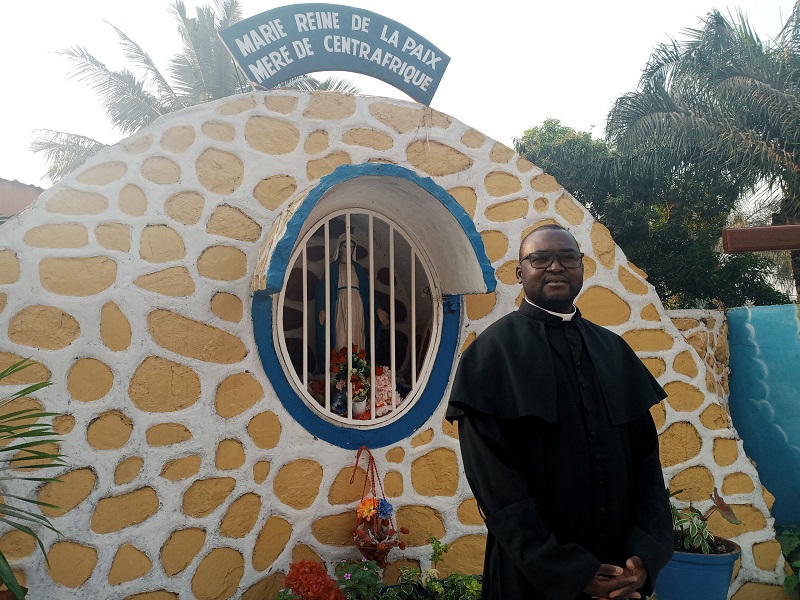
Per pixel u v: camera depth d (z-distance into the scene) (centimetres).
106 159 358
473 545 441
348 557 412
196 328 373
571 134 1515
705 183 1303
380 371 462
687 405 491
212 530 365
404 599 388
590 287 490
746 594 461
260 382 394
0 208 1063
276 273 359
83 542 325
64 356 330
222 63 1681
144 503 345
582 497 219
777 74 1088
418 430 443
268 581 384
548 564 198
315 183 380
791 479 559
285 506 394
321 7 445
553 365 228
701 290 1352
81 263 342
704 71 1130
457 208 418
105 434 337
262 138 410
